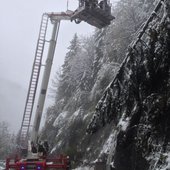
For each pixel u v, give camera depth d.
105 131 21.95
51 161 13.44
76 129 28.75
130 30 24.28
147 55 10.57
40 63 16.56
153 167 9.91
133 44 11.09
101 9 13.97
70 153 25.66
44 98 16.00
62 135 30.66
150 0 24.67
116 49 25.33
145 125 10.55
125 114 11.41
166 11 10.20
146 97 10.86
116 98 11.29
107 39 28.41
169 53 10.16
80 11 13.98
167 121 10.19
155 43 10.41
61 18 16.44
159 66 10.38
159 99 10.09
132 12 24.58
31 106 16.78
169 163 9.46
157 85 10.79
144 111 10.81
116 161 12.80
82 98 32.16
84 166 22.55
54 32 16.58
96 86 28.02
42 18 16.73
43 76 16.17
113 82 11.44
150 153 10.30
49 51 16.38
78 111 29.75
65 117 33.44
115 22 26.16
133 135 11.25
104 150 19.19
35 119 15.66
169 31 10.06
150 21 11.04
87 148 23.94
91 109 27.50
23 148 15.08
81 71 35.78
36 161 13.06
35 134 15.45
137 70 10.86
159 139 10.27
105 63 27.72
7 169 12.77
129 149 11.83
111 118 11.48
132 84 10.95
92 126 11.56
